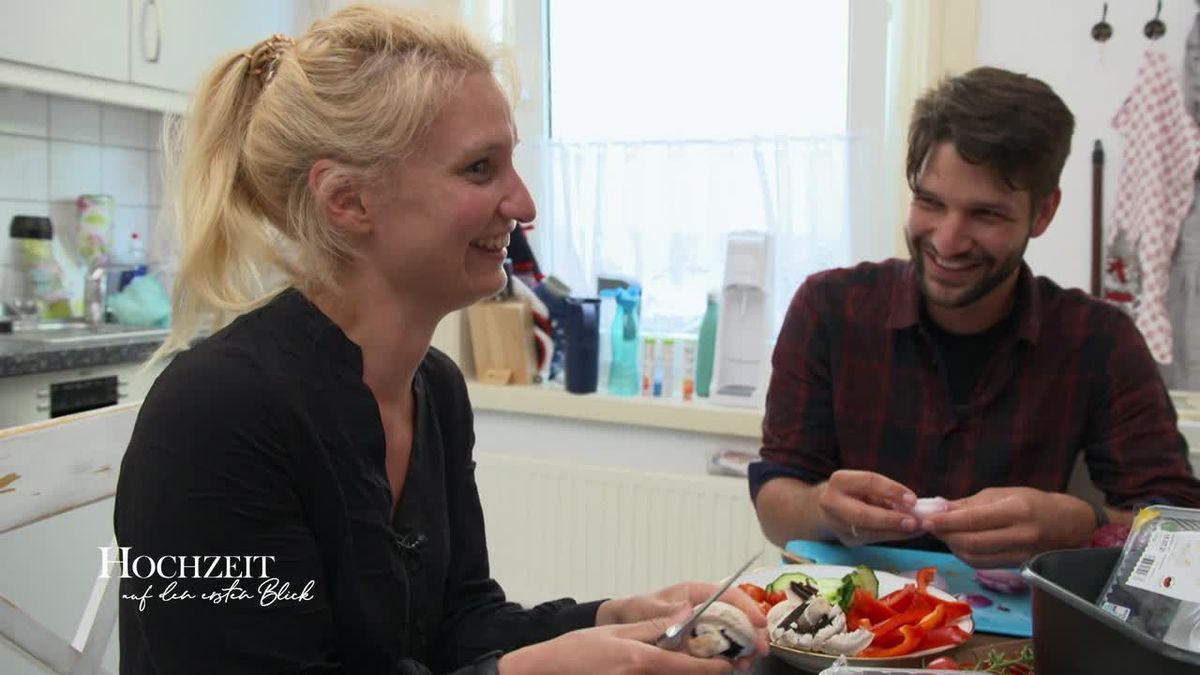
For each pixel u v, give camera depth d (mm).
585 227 2598
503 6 2631
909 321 1466
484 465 2539
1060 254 2109
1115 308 1479
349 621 815
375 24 794
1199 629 587
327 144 775
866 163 2328
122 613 780
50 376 2105
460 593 1045
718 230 2465
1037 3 2070
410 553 885
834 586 1004
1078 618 622
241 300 856
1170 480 1356
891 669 724
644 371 2477
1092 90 2043
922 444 1487
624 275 2568
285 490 763
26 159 2559
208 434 731
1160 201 1985
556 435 2541
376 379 858
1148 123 1986
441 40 800
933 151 1312
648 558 2363
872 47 2289
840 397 1530
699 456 2387
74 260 2682
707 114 2479
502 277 841
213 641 722
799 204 2389
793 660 874
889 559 1221
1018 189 1280
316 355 804
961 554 1136
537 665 752
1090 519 1161
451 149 774
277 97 801
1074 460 1455
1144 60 1984
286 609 748
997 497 1166
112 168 2777
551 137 2664
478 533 1060
